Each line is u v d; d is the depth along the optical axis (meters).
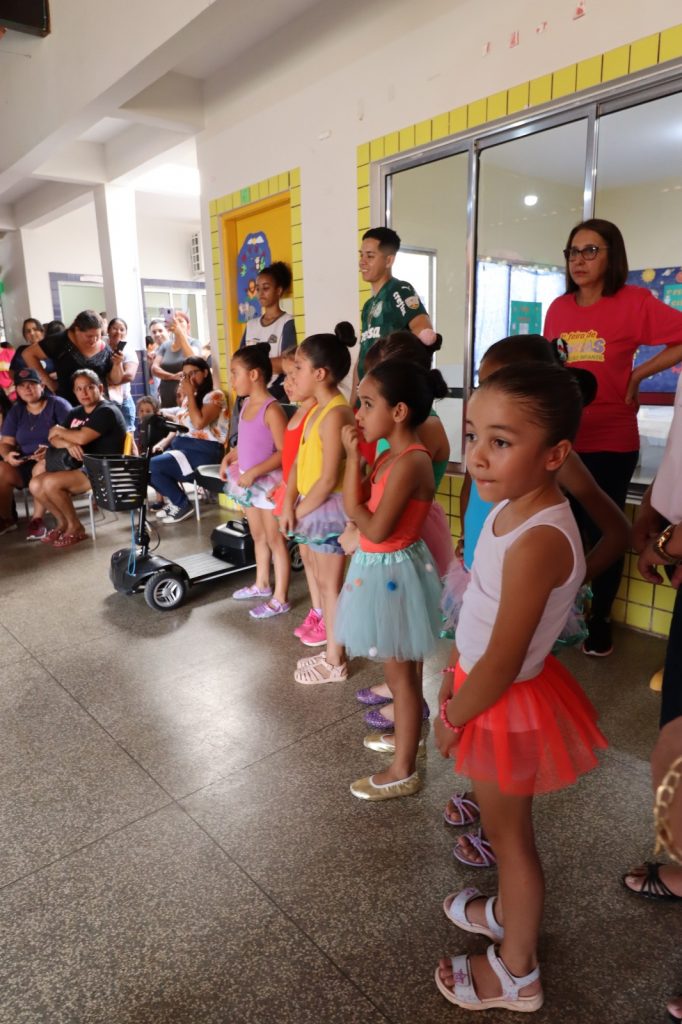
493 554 1.12
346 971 1.38
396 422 1.69
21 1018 1.31
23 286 9.05
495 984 1.28
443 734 1.22
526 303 4.27
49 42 4.60
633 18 2.50
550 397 0.98
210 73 4.60
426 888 1.59
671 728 0.62
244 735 2.26
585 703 1.27
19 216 8.58
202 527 4.79
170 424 3.33
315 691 2.53
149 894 1.60
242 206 4.61
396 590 1.75
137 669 2.75
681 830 0.56
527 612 1.03
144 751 2.19
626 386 2.58
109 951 1.45
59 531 4.62
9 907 1.57
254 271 4.82
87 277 9.36
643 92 2.57
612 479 2.63
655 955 1.40
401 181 3.68
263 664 2.77
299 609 3.34
